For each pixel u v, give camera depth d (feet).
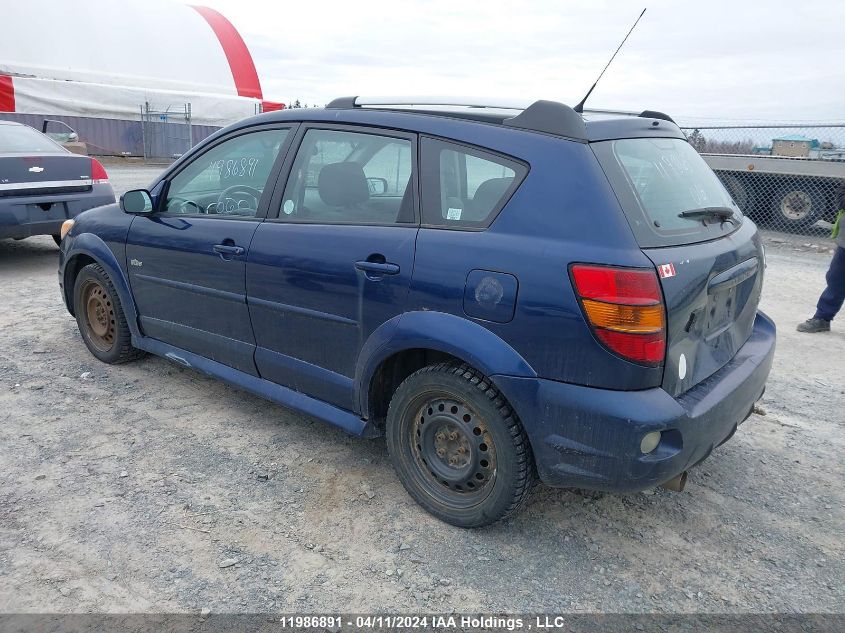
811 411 14.39
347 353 10.44
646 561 9.23
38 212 23.72
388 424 10.24
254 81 115.96
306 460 11.57
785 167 38.50
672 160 9.89
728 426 9.32
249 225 11.60
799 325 20.38
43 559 8.82
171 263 12.94
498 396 8.91
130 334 14.96
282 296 11.04
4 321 18.62
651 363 8.00
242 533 9.52
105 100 83.97
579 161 8.45
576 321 8.09
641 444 8.01
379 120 10.36
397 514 10.09
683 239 8.77
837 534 9.96
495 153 9.07
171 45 106.42
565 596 8.52
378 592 8.47
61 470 10.98
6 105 76.23
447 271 9.05
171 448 11.84
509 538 9.62
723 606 8.43
